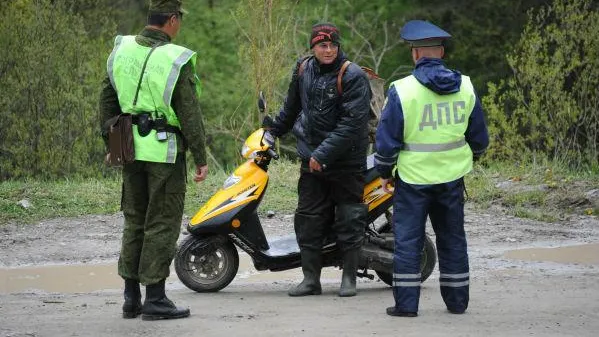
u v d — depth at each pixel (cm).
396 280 1722
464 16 6544
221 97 6162
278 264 2044
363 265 2005
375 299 1927
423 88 1708
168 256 1695
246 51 4197
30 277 2277
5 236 2773
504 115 4234
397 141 1709
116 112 1734
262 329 1622
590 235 2750
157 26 1717
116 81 1702
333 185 1969
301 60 1992
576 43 4188
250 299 1938
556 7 4300
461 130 1717
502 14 6512
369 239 2027
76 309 1834
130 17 6456
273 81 4100
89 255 2542
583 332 1586
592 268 2273
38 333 1612
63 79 4469
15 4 4519
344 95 1916
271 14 4119
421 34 1708
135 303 1733
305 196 1983
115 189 3334
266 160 2030
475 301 1864
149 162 1680
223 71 6266
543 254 2472
